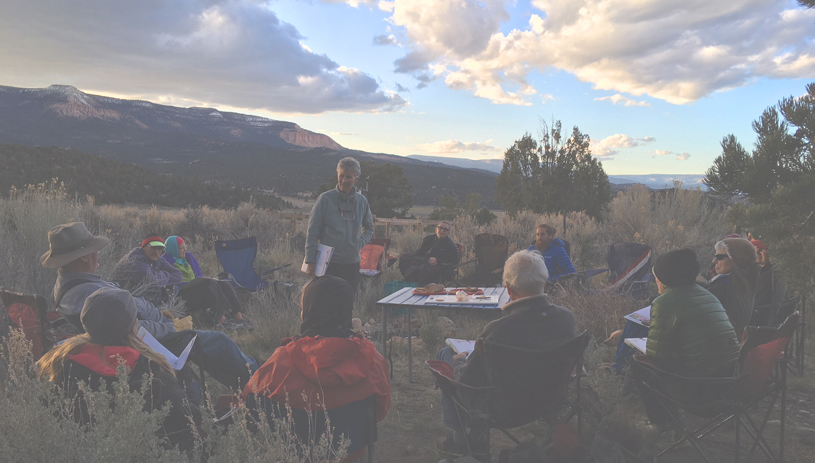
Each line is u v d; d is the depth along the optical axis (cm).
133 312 193
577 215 1334
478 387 225
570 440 227
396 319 572
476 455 250
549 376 221
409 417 324
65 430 165
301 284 725
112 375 182
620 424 285
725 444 283
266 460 170
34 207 494
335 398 189
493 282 689
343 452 174
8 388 208
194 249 1038
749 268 304
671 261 246
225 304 525
